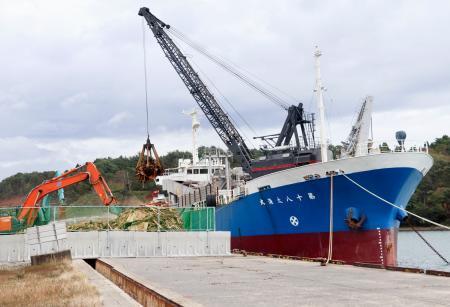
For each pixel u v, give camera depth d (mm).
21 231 37188
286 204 37250
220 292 14898
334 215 34500
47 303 13484
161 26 53406
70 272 22469
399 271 21703
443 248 80812
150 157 43750
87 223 39312
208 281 18125
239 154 51562
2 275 23359
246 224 42750
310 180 34844
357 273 20766
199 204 56938
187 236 36500
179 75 53281
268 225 39625
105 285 17734
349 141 39812
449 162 192500
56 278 20500
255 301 12945
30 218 38031
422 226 153000
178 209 44812
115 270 20766
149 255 35438
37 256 29484
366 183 32812
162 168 43969
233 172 56031
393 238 33938
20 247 33312
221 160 68312
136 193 191125
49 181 44094
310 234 36094
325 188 34281
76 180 44594
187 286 16594
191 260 30828
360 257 33812
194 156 70062
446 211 152375
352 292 14484
